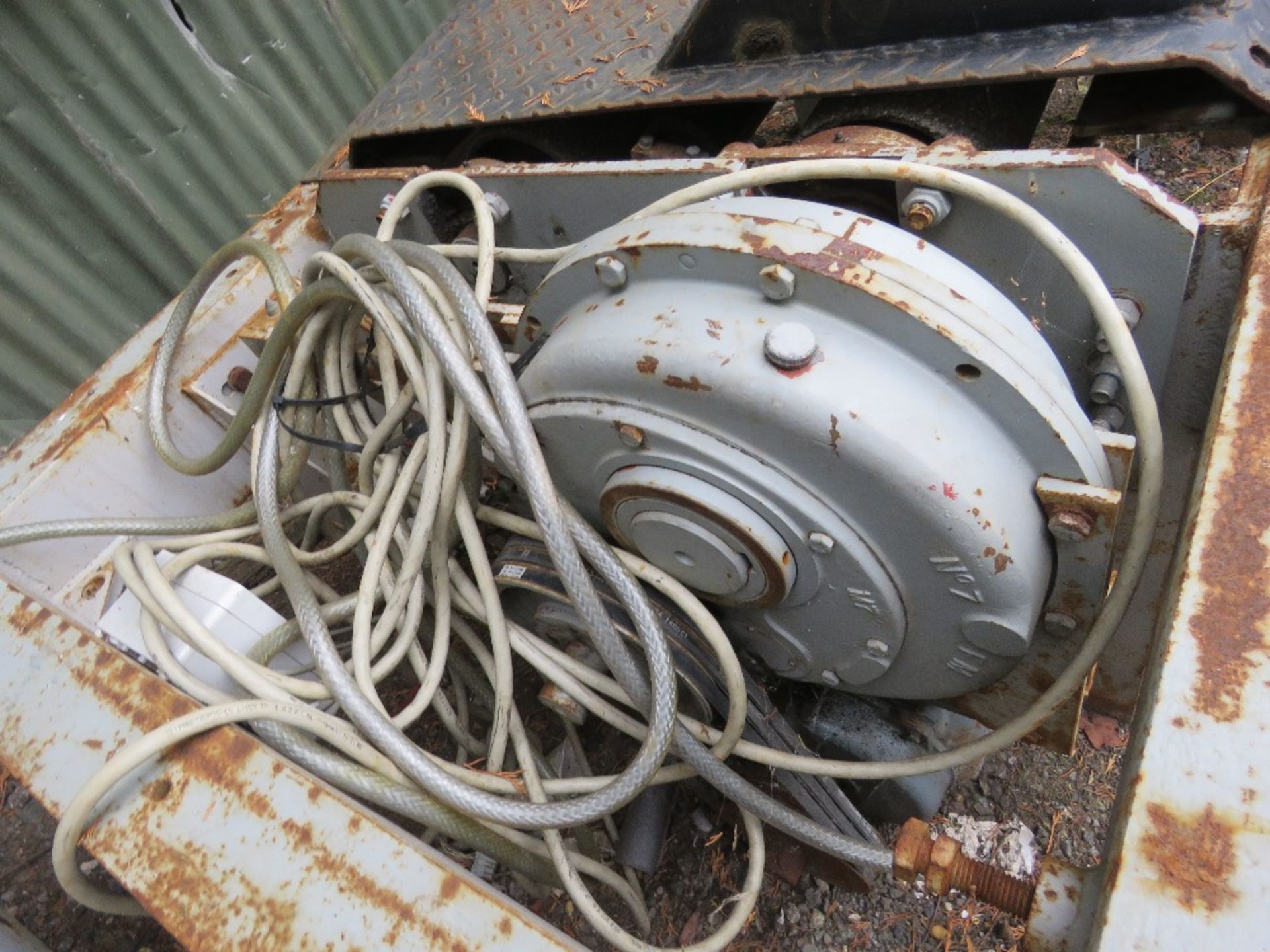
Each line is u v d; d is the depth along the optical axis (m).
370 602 0.93
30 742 0.86
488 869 1.11
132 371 1.39
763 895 1.33
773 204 0.76
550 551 0.78
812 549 0.75
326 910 0.68
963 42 0.89
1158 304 0.81
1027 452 0.69
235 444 1.18
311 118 2.41
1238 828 0.45
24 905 1.53
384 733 0.84
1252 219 0.78
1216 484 0.58
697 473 0.76
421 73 1.37
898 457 0.66
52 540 1.25
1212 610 0.52
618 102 1.09
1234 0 0.81
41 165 1.92
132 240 2.14
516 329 0.96
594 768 1.41
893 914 1.31
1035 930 0.61
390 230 1.09
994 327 0.67
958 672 0.83
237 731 0.80
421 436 0.98
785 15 0.98
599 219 1.07
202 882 0.72
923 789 1.08
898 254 0.70
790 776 1.02
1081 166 0.76
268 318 1.42
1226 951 0.42
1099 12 0.83
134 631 0.99
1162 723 0.49
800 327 0.66
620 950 0.91
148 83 2.02
